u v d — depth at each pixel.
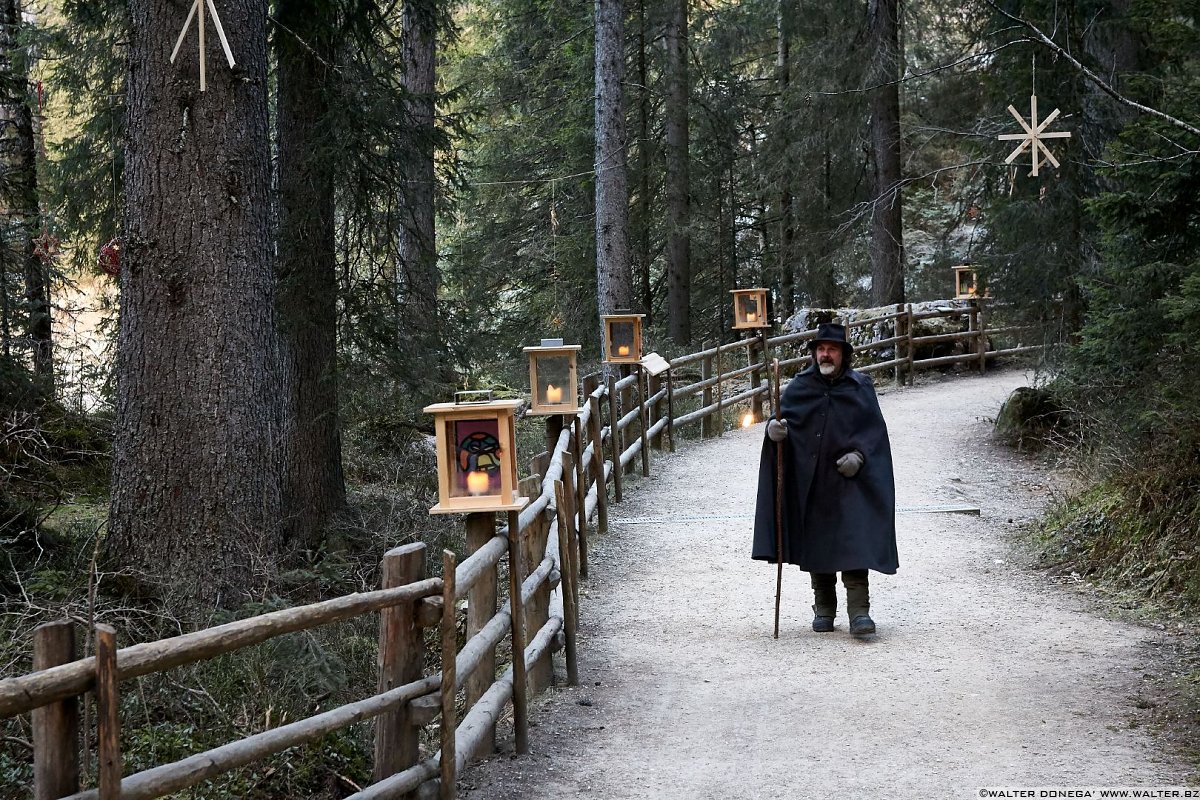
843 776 4.81
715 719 5.64
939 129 17.95
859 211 21.12
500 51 24.89
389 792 4.07
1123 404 9.55
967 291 19.12
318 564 9.01
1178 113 7.16
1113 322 8.34
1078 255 14.38
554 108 24.08
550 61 23.75
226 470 8.22
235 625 3.33
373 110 11.06
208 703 5.92
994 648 6.64
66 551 8.45
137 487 8.20
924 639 6.88
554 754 5.25
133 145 8.27
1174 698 5.62
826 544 6.96
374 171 11.34
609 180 16.89
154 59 8.16
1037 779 4.66
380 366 11.91
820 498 7.01
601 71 16.84
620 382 12.52
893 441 14.04
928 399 17.03
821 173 23.89
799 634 7.10
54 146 12.34
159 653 3.04
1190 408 7.76
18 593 7.31
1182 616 7.00
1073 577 8.13
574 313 23.31
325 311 11.13
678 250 23.44
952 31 22.09
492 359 13.61
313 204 10.98
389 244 11.92
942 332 19.48
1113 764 4.79
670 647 6.94
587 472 10.05
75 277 14.58
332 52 11.09
